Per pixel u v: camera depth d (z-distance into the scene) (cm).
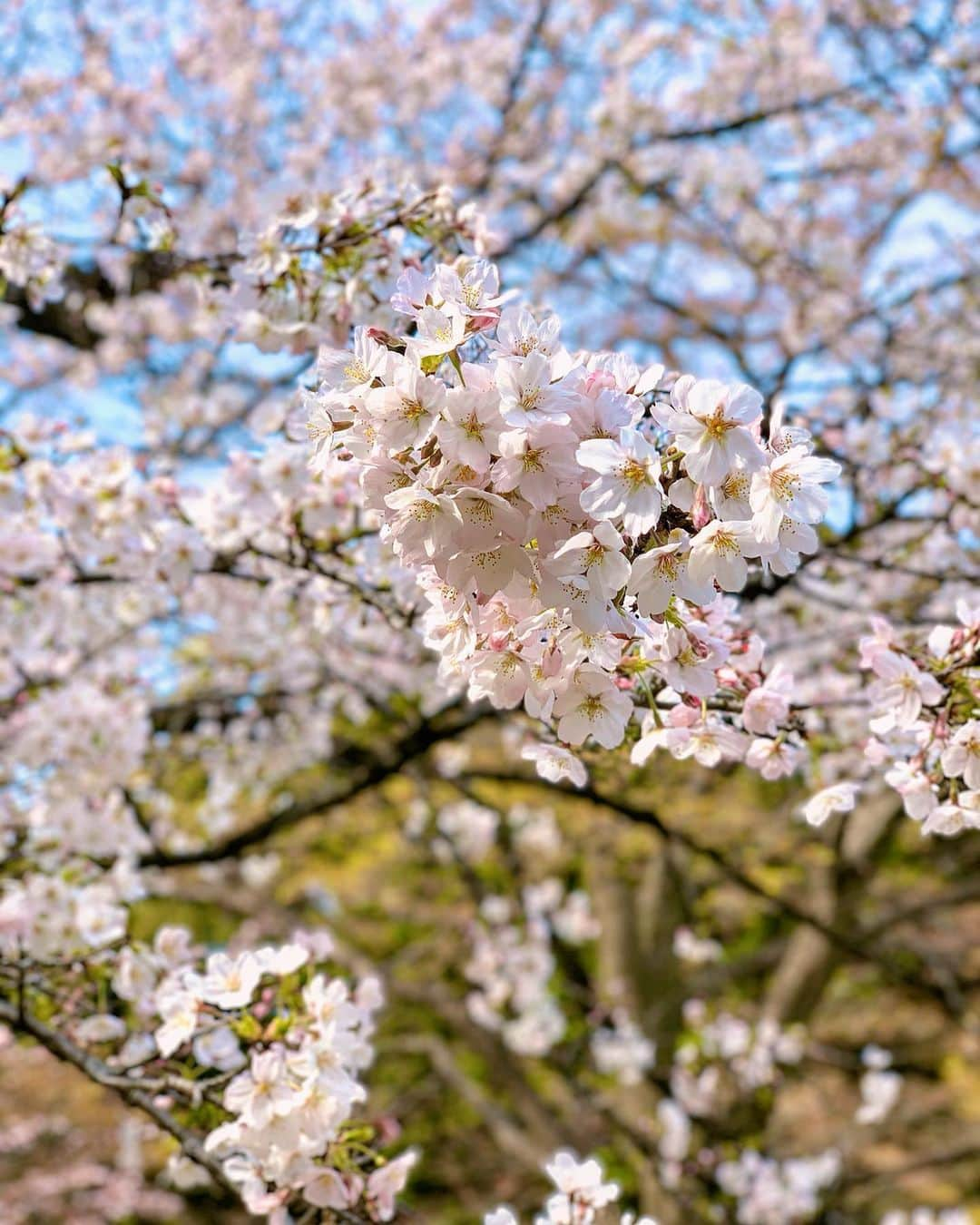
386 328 227
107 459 312
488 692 146
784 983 732
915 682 171
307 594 311
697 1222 659
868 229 716
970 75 570
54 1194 809
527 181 655
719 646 146
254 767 541
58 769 345
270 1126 198
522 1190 876
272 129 663
